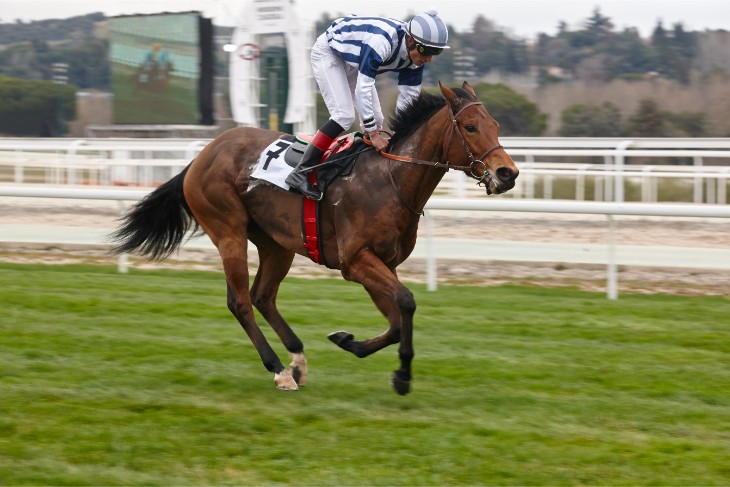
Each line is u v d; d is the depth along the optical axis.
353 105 7.89
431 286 12.27
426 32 7.36
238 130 8.43
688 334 9.64
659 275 13.32
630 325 10.09
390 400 7.45
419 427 6.77
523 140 24.23
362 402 7.40
